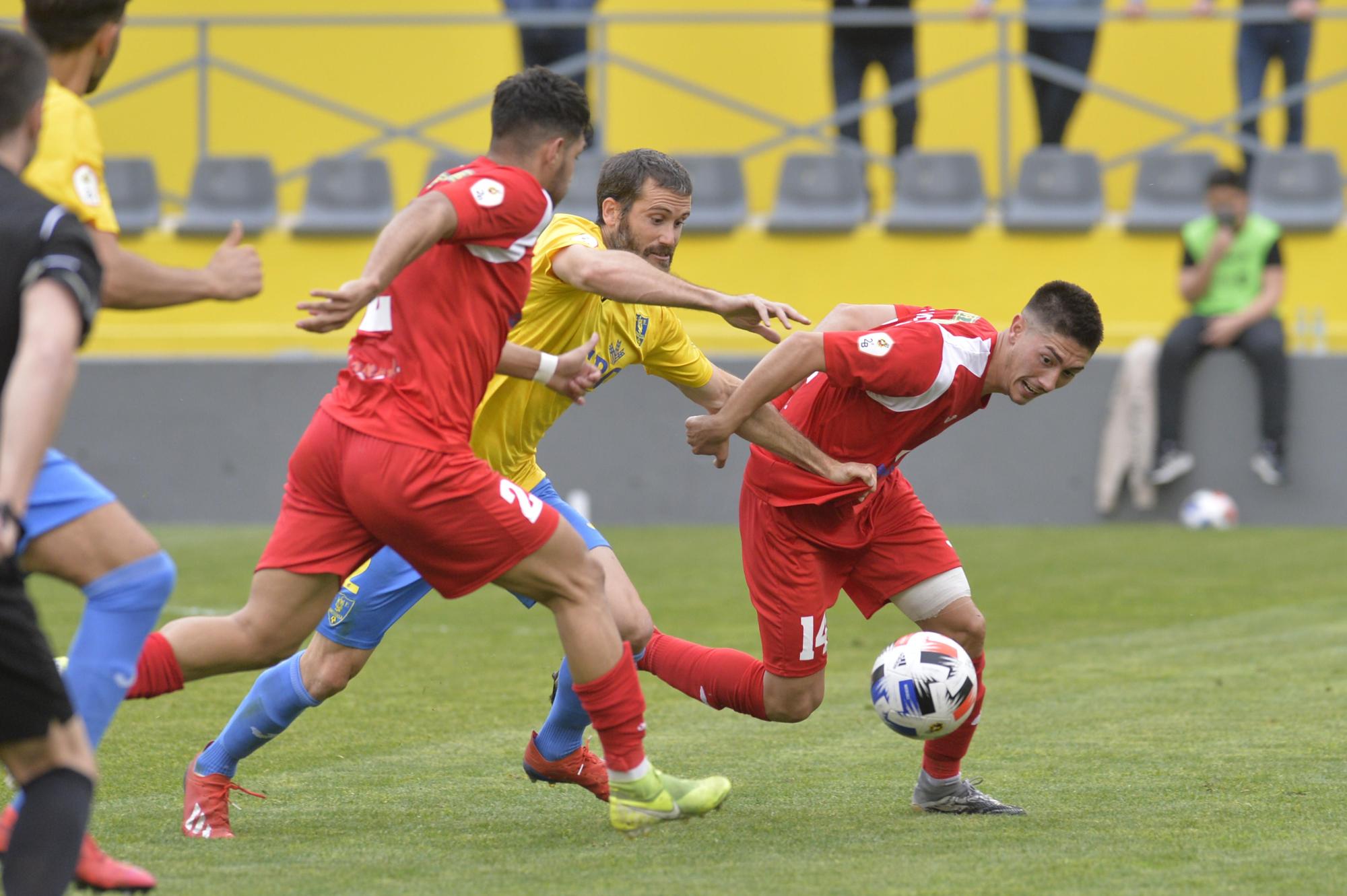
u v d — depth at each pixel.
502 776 16.36
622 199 14.96
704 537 38.59
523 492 13.05
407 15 47.84
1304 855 12.59
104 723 10.91
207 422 41.53
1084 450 40.47
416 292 12.70
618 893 11.45
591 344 14.39
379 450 12.62
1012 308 44.94
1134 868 12.20
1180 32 50.72
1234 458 39.84
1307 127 49.72
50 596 29.69
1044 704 20.20
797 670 15.27
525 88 13.02
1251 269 39.38
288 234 45.94
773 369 14.10
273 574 13.22
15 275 9.72
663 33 52.53
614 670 13.27
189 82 51.66
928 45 51.22
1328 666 22.56
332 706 20.25
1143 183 45.66
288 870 12.27
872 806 14.84
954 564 15.19
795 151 51.84
